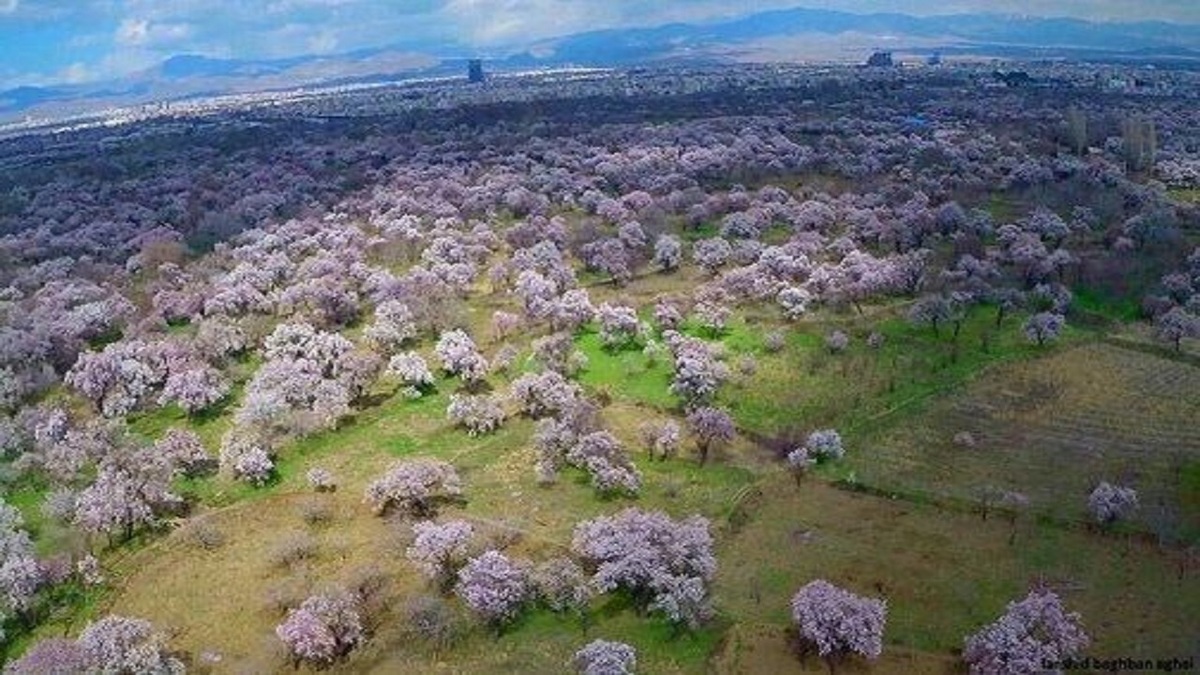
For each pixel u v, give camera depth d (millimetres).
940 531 78188
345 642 68375
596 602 72250
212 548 81250
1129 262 127625
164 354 108062
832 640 63781
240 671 67250
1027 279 124125
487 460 91500
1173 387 98188
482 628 70062
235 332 113625
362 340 115562
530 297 118938
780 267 125250
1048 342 107812
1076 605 68688
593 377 105750
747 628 68562
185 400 100875
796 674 64500
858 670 64250
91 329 119250
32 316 121312
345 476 90062
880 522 79812
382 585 74812
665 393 101375
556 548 77438
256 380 100000
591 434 88625
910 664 64438
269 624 72125
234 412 103250
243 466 88750
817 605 65000
